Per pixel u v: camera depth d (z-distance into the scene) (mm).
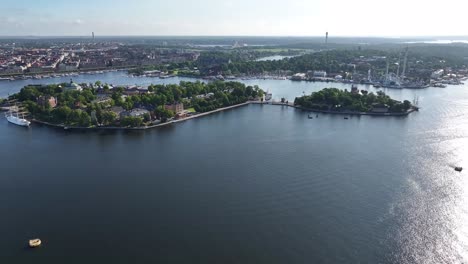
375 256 188875
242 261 184625
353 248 194875
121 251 192750
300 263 183250
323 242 199500
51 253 192125
